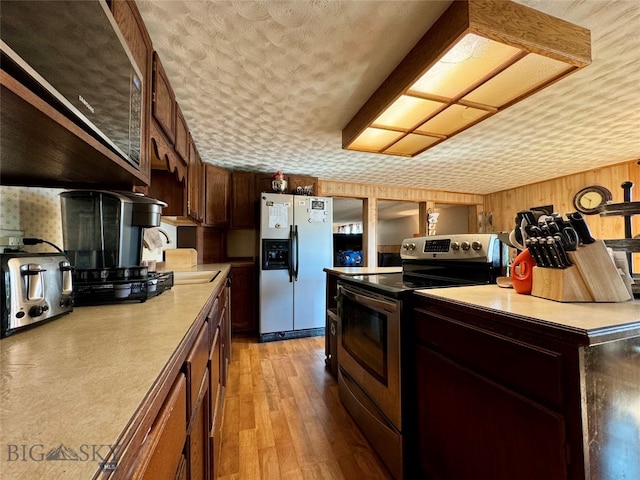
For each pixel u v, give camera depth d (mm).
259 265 3418
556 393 740
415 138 2160
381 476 1361
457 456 1062
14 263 664
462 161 3398
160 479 472
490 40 1154
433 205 5086
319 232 3584
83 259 1131
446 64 1314
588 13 1216
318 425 1745
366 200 4676
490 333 927
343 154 3088
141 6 1159
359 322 1706
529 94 1560
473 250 1540
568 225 948
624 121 2332
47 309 757
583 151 3068
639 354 790
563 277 979
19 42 557
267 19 1252
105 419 352
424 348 1232
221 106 2010
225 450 1531
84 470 285
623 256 1005
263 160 3279
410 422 1297
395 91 1588
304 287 3506
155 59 1410
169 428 534
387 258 7109
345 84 1758
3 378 449
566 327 712
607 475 730
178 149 1922
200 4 1164
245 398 2057
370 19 1264
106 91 830
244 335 3541
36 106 524
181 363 622
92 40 753
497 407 904
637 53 1487
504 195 5016
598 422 720
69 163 894
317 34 1346
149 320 799
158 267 2385
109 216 1159
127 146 968
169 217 2426
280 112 2113
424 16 1244
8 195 1013
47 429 330
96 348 583
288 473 1377
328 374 2451
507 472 873
